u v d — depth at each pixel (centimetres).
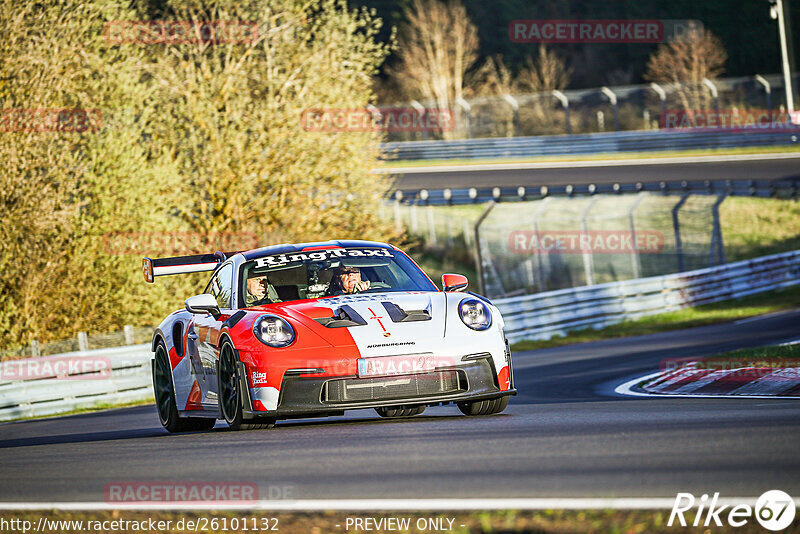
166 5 7956
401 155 16562
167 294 7094
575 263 11412
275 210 7694
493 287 11256
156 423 3319
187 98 7519
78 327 6756
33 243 6469
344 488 1444
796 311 7481
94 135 6875
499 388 2247
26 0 6556
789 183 12681
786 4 15250
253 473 1628
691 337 5969
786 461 1456
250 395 2173
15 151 6312
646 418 2077
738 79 18550
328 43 7831
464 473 1495
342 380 2130
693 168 14062
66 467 1920
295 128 7638
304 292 2444
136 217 6925
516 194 13050
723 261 10525
